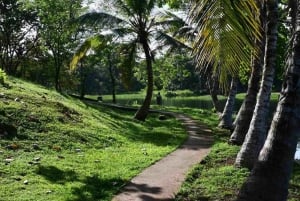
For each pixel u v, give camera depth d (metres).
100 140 16.16
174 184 11.05
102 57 40.34
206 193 10.43
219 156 14.58
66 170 11.45
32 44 48.16
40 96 21.08
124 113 30.11
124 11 24.91
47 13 34.81
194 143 17.61
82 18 24.30
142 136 19.03
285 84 6.97
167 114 31.77
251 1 5.93
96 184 10.55
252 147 12.48
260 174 6.90
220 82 6.46
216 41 6.11
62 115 18.25
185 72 41.91
